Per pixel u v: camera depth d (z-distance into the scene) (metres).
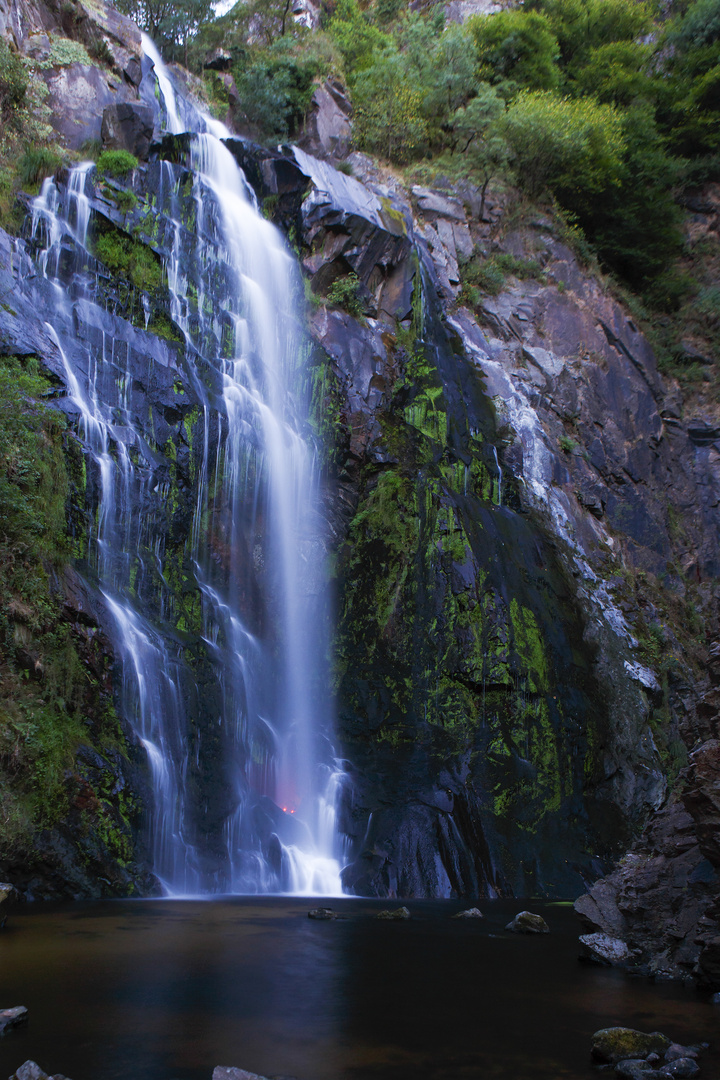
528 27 34.88
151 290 17.98
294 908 10.41
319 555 18.33
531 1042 5.28
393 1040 5.25
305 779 14.65
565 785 16.58
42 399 13.70
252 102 28.69
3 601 11.28
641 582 25.98
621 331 31.34
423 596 18.14
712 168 37.62
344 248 22.59
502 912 11.12
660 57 40.81
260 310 20.47
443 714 16.72
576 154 31.08
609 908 8.51
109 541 14.21
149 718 12.66
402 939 8.62
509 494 22.80
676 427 31.69
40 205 16.75
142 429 15.79
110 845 10.91
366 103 30.98
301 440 19.41
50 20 22.61
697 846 8.16
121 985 6.29
